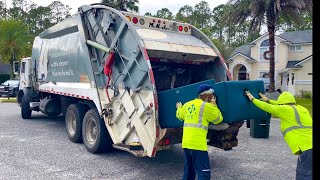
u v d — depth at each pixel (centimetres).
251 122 943
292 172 607
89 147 723
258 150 784
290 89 3228
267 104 450
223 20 2253
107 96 673
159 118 555
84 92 758
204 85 475
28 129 1014
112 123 659
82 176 564
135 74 598
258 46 3569
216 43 3891
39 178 547
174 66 697
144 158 691
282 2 2028
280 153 754
